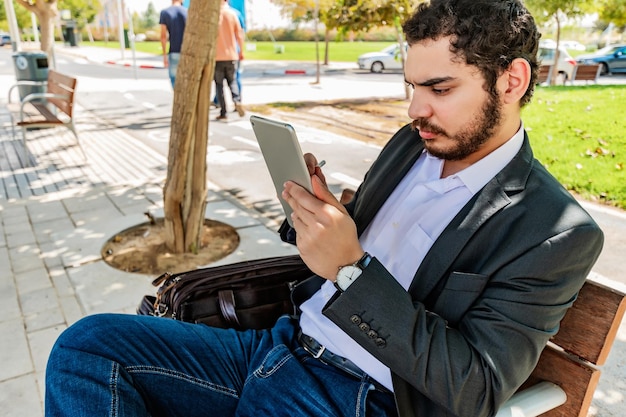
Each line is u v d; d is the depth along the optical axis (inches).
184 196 134.7
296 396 49.0
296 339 56.8
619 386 91.3
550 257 39.4
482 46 38.9
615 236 154.6
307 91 526.9
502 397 39.3
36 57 314.7
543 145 253.6
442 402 39.6
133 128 329.7
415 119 43.8
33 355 98.3
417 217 49.3
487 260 42.2
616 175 205.3
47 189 202.2
